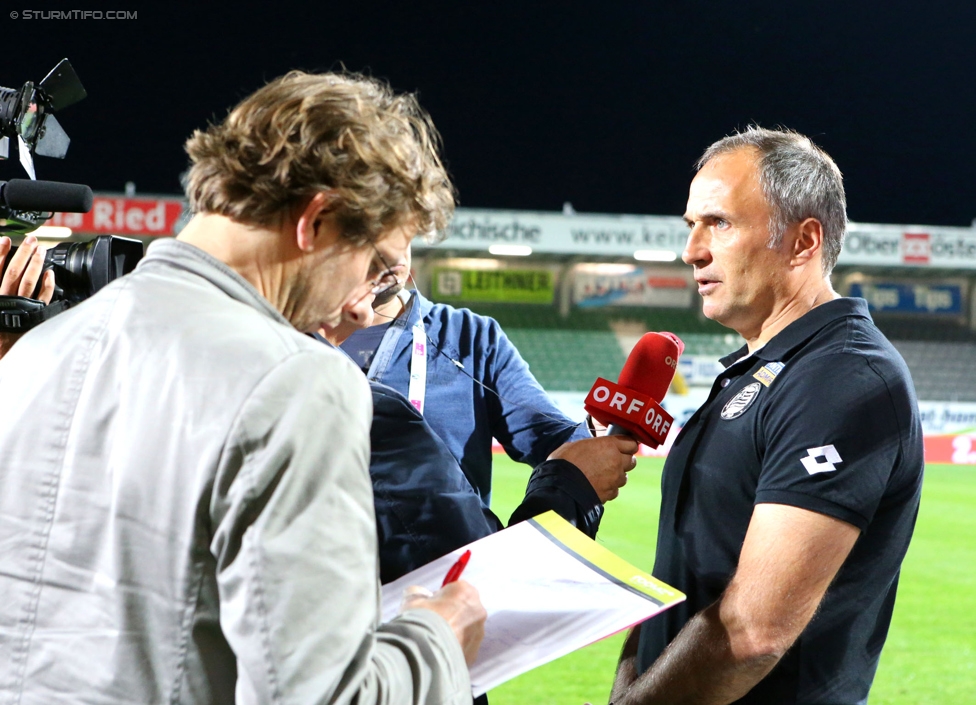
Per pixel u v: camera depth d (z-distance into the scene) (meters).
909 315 22.44
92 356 0.94
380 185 1.00
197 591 0.85
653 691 1.42
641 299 22.58
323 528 0.83
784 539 1.32
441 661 0.94
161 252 1.00
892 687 4.21
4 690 0.89
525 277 22.27
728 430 1.52
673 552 1.60
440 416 1.78
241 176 0.96
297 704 0.80
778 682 1.44
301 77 1.06
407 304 1.78
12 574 0.91
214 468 0.83
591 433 1.85
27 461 0.93
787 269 1.59
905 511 1.45
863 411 1.35
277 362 0.87
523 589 1.22
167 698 0.84
